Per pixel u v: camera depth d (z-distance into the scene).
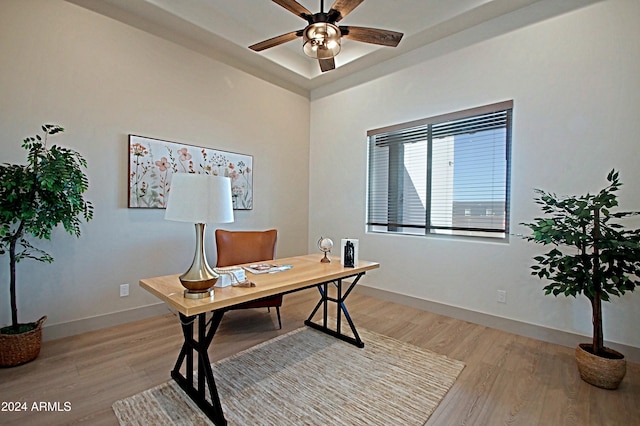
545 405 1.83
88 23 2.74
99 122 2.81
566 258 2.07
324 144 4.68
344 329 2.94
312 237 4.84
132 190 3.00
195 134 3.48
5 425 1.60
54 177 2.08
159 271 3.23
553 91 2.68
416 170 3.71
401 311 3.50
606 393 1.94
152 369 2.16
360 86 4.20
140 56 3.05
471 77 3.17
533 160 2.80
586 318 2.54
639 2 2.31
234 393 1.90
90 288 2.80
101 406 1.76
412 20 3.25
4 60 2.36
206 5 3.24
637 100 2.32
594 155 2.50
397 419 1.69
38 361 2.24
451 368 2.23
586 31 2.53
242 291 1.83
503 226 3.03
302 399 1.85
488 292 3.06
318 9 3.31
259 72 4.14
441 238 3.43
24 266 2.48
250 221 4.10
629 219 2.36
